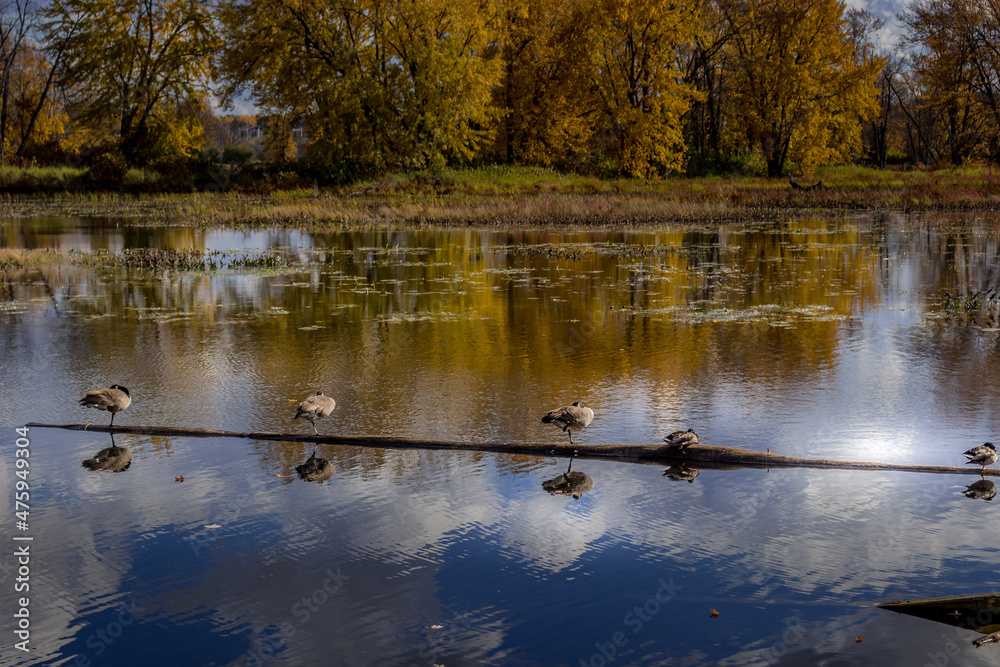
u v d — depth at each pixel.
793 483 6.76
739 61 60.12
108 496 6.61
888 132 91.44
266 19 53.12
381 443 7.75
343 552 5.68
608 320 13.50
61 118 73.88
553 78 60.34
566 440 7.72
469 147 61.06
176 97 57.97
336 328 13.02
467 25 53.38
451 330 12.81
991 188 41.16
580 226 33.03
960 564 5.36
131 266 20.77
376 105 52.12
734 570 5.35
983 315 13.30
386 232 31.17
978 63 55.03
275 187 50.66
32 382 9.84
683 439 7.17
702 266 20.11
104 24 55.53
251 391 9.47
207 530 6.00
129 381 9.89
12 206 43.34
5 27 61.75
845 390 9.21
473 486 6.80
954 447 7.41
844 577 5.23
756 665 4.35
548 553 5.63
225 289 17.16
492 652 4.50
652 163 58.72
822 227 30.31
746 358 10.77
